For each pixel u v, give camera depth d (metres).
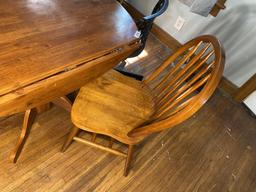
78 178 1.25
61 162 1.27
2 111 0.66
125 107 1.10
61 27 0.89
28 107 0.76
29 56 0.74
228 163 1.66
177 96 1.02
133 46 1.02
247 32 1.97
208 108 2.01
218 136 1.81
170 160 1.52
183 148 1.62
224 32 2.09
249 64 2.06
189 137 1.71
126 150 1.45
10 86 0.65
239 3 1.92
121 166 1.38
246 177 1.63
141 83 1.26
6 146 1.22
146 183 1.36
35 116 1.35
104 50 0.89
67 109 1.36
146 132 0.88
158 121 0.86
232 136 1.87
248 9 1.89
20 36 0.79
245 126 2.00
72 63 0.79
